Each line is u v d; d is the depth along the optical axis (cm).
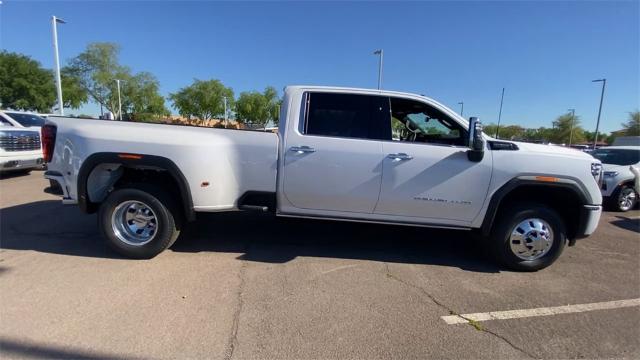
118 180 424
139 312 305
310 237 521
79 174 399
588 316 330
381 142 408
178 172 397
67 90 4381
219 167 405
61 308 307
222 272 390
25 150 904
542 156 406
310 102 419
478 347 279
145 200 403
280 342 274
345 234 540
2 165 846
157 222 407
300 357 259
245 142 409
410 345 278
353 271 409
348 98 420
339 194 410
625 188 818
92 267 390
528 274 422
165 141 395
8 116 980
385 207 416
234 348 265
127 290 342
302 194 413
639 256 498
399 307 333
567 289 385
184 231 517
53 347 257
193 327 288
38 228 513
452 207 412
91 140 395
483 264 446
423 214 418
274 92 5316
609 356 274
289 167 407
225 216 612
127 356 252
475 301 351
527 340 291
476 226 419
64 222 543
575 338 296
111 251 435
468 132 401
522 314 330
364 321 308
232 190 416
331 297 346
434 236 548
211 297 335
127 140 395
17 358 245
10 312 298
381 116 417
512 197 441
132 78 4853
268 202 421
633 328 313
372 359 261
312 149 404
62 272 375
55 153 409
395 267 427
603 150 946
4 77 4034
